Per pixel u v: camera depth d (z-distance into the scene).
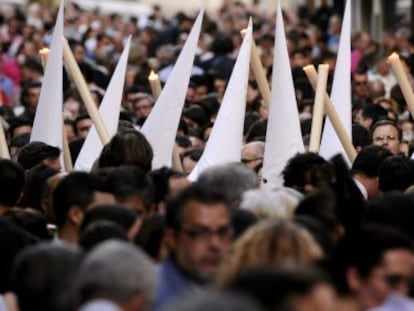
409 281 14.77
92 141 25.53
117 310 13.70
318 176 19.09
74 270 14.50
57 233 18.66
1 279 16.69
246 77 24.05
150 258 15.95
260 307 11.91
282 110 23.66
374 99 36.84
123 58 26.58
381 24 62.84
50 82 25.62
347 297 14.49
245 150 24.53
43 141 25.62
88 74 40.44
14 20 63.53
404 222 17.16
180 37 52.75
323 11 64.81
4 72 48.78
